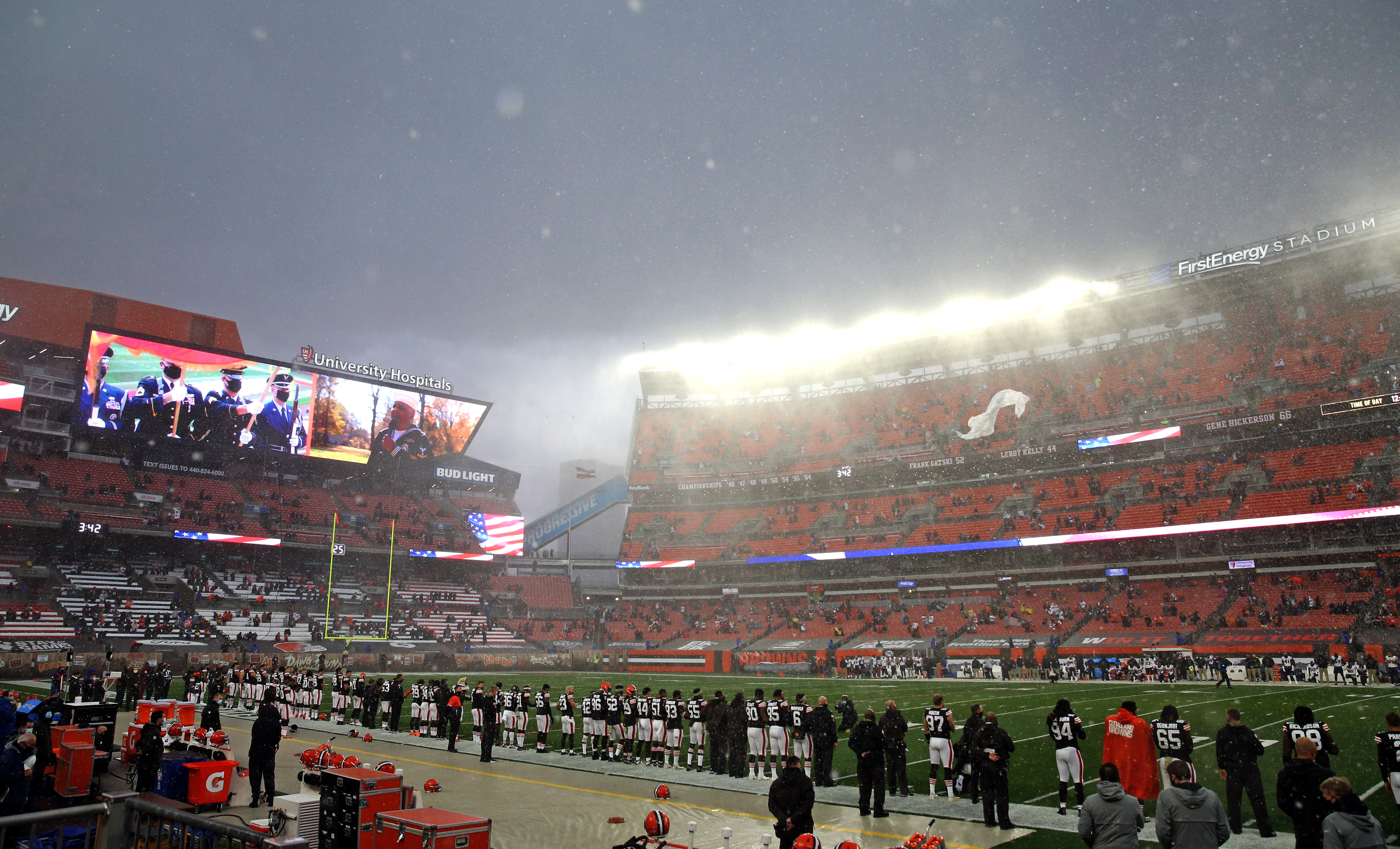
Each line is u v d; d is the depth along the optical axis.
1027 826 12.99
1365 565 51.81
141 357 59.16
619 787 16.86
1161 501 59.72
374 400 71.38
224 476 68.25
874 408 80.62
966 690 41.09
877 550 67.44
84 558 58.81
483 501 83.75
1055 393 71.62
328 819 9.87
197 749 15.72
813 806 13.73
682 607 75.19
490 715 20.39
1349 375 58.19
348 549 68.50
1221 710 28.44
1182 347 69.06
